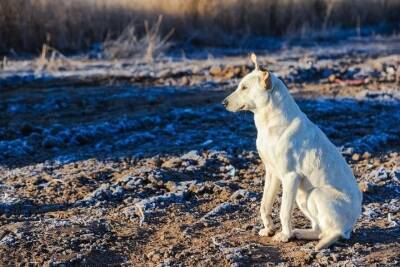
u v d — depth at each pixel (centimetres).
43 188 1114
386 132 1489
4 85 1834
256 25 2719
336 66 2170
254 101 861
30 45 2267
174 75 2016
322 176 853
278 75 1980
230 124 1515
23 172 1197
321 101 1719
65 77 1938
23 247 886
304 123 859
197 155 1272
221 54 2394
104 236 923
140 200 1066
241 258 843
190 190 1106
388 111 1673
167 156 1283
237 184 1148
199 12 2597
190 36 2520
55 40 2294
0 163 1255
